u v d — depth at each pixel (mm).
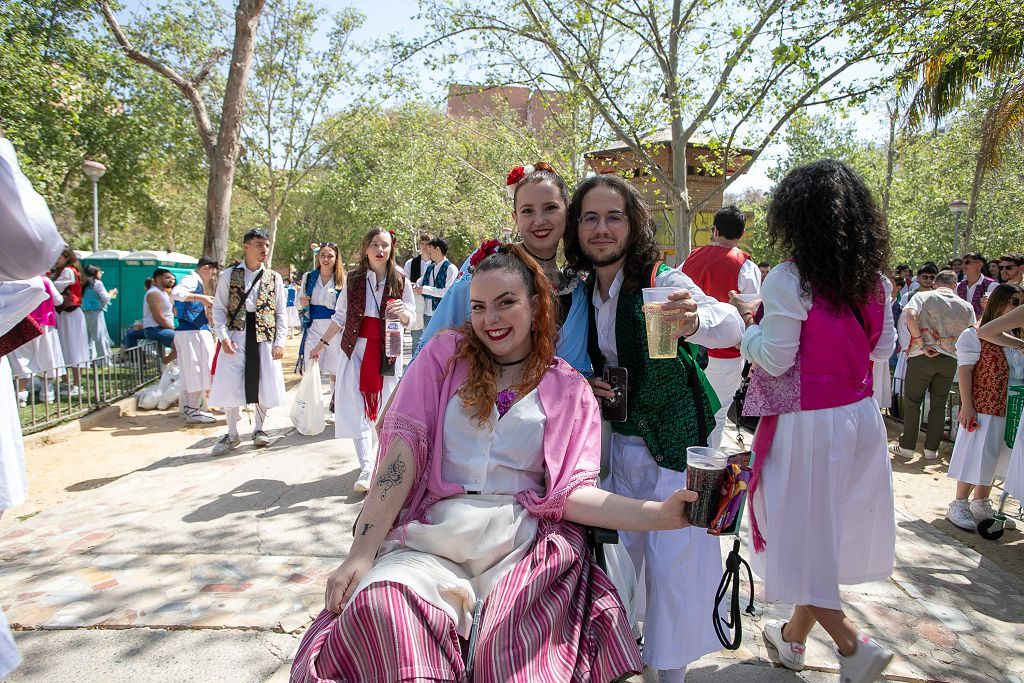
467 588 2002
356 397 5164
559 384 2295
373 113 21109
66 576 3652
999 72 11156
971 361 4754
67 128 15438
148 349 10672
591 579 2121
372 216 30297
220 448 6488
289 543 4121
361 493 5086
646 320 2299
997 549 4500
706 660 2973
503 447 2217
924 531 4781
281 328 6672
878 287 2504
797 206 2471
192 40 15719
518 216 2719
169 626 3111
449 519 2092
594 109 11328
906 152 20719
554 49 9773
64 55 14633
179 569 3740
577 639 1943
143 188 21734
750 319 2775
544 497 2199
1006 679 2889
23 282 2615
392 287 5227
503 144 17266
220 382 6441
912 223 23062
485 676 1798
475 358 2271
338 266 8320
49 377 8898
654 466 2553
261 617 3191
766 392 2535
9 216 1900
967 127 21234
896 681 2854
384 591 1820
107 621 3145
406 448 2182
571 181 12242
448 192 27172
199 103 11352
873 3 8352
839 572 2600
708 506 1943
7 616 3201
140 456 6820
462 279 2631
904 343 6980
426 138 23109
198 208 30797
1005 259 8742
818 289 2426
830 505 2445
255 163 22000
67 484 5848
